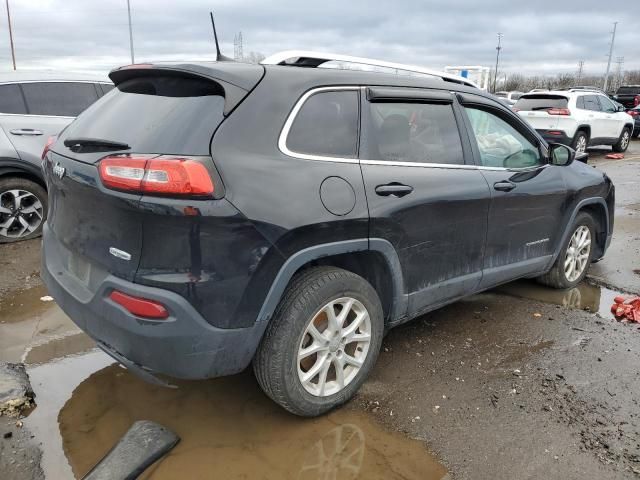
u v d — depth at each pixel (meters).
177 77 2.68
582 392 3.12
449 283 3.43
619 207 8.29
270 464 2.48
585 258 4.89
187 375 2.37
